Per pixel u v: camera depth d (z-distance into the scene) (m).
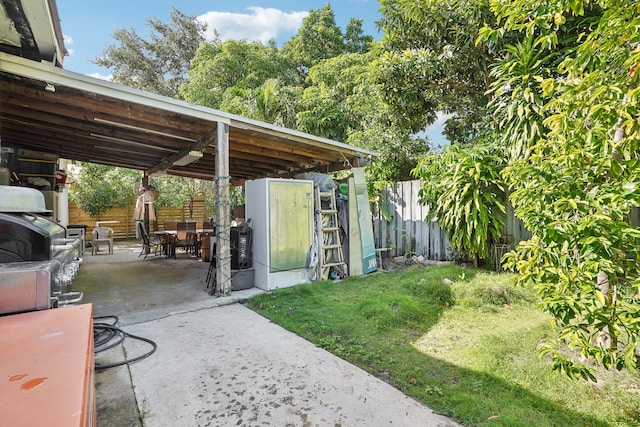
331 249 5.39
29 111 4.30
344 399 1.96
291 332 3.03
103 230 8.89
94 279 5.30
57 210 7.83
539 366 2.26
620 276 1.98
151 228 12.12
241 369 2.33
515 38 4.51
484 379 2.14
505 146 4.54
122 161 7.78
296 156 6.53
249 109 9.57
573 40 3.88
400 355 2.53
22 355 0.84
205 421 1.76
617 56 1.88
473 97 6.29
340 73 11.91
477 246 4.89
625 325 1.59
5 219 1.66
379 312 3.34
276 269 4.62
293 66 16.09
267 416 1.80
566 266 1.75
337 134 9.83
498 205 4.72
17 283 1.21
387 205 6.98
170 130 4.80
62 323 1.09
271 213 4.60
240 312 3.63
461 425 1.71
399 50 6.30
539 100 3.63
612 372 2.15
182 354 2.56
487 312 3.41
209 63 13.66
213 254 4.71
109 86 3.18
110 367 2.34
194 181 12.51
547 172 1.91
